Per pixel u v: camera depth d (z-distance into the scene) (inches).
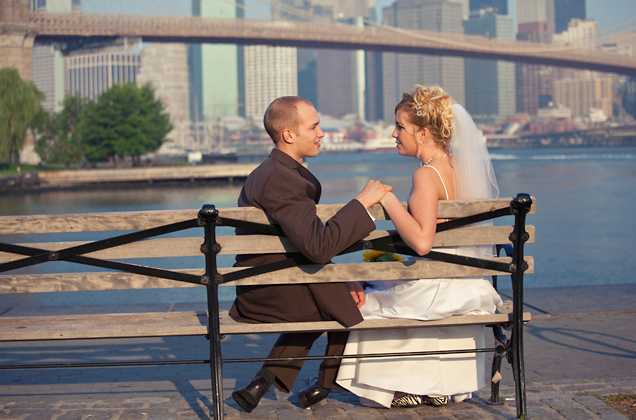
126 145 1923.0
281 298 82.6
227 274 78.5
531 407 89.0
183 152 6067.9
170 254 78.0
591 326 145.7
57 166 1945.1
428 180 82.7
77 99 1941.4
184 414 87.0
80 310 164.1
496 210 81.7
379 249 81.0
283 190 77.0
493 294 87.9
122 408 90.4
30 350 131.3
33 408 90.1
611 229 727.1
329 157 5556.1
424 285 84.4
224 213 77.9
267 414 87.9
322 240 75.9
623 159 3376.0
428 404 91.4
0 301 297.6
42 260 76.9
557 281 429.4
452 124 86.3
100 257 77.5
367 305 90.3
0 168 1694.1
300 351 86.3
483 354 91.5
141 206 1266.0
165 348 133.2
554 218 864.9
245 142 7554.1
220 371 79.3
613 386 100.1
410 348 87.6
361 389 89.0
